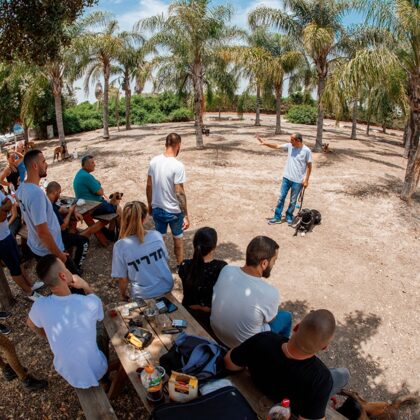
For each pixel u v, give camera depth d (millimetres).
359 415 3076
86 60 16797
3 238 4320
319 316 2086
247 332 3051
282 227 7641
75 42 14789
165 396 2570
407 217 8383
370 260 6547
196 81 14711
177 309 3428
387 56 9141
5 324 4352
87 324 2805
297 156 7246
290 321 3689
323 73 14211
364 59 9266
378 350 4590
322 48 13484
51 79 14930
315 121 33531
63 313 2766
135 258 3512
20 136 25672
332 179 11008
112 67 24125
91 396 2746
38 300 2855
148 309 3320
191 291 3615
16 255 4531
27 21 4535
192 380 2428
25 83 19047
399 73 9523
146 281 3578
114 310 3336
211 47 14367
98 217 6016
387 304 5410
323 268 6223
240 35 16750
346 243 7090
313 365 2199
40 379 3604
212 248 3576
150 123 34188
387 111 26203
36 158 3857
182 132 22344
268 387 2346
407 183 9211
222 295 3119
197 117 15016
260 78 16969
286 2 13508
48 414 3281
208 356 2645
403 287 5832
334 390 3113
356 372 4270
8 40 4738
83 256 5152
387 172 12680
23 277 4711
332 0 13203
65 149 15055
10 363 3309
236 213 8289
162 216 5125
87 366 2771
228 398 2268
